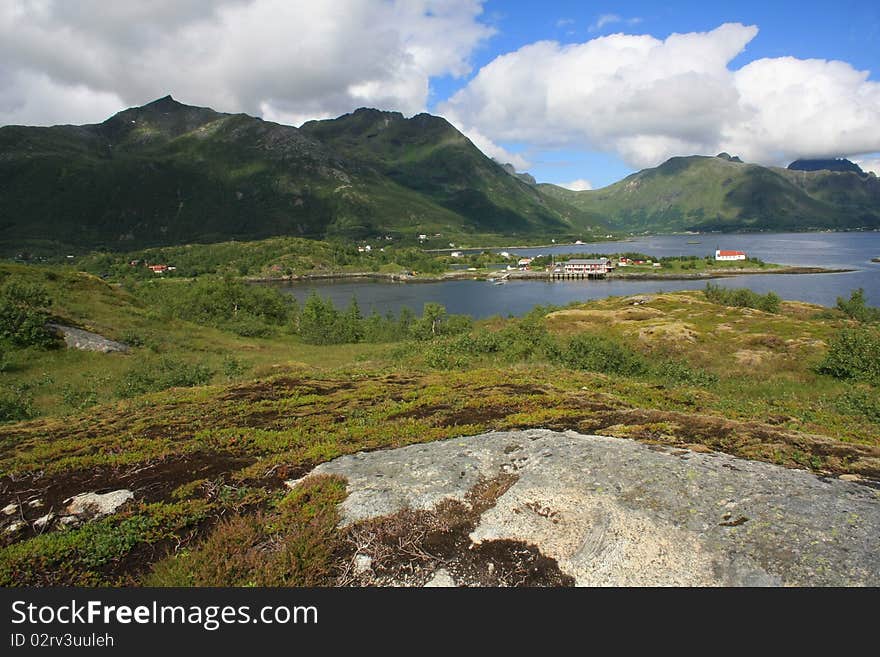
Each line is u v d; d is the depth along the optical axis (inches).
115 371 1189.7
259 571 255.0
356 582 251.1
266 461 404.5
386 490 323.0
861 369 1088.8
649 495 292.2
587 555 255.3
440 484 326.6
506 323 2792.8
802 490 290.2
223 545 277.9
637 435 411.8
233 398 703.1
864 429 525.7
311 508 306.3
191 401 701.9
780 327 2074.3
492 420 500.1
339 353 1780.3
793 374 1204.5
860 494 286.5
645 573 241.9
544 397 587.8
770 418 551.8
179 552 287.0
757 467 326.0
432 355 1055.6
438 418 520.1
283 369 1138.0
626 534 263.6
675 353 1605.6
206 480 378.0
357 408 597.6
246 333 2228.1
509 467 349.1
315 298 2842.0
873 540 241.1
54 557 284.2
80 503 346.6
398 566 259.3
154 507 331.6
